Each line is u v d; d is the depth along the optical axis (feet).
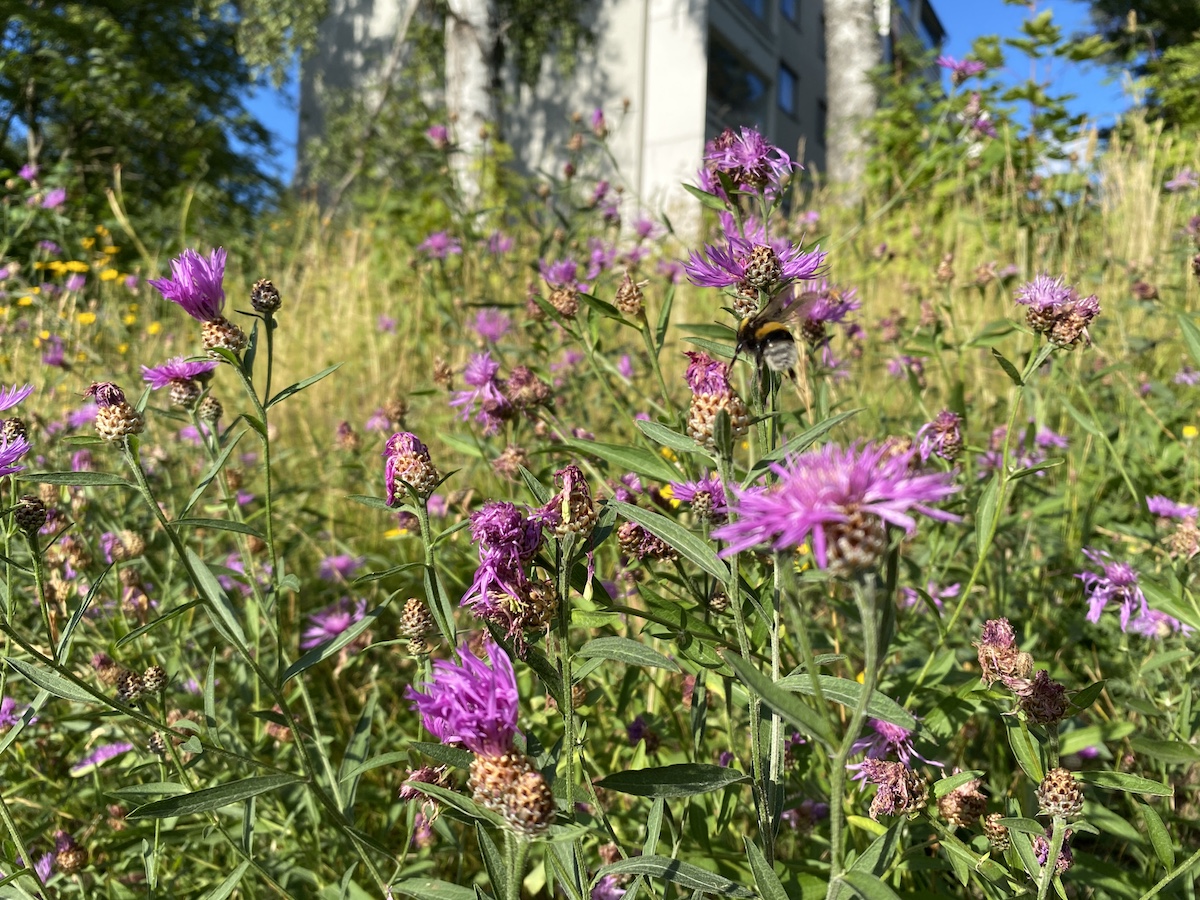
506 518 0.65
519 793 0.53
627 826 0.98
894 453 0.61
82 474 0.74
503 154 3.85
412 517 1.27
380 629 1.48
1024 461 1.27
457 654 0.57
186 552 0.82
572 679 0.66
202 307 0.89
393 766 1.18
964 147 2.56
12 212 3.03
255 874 0.95
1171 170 3.07
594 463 1.09
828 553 0.45
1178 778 1.00
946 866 0.74
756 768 0.62
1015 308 1.84
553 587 0.66
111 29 5.45
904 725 0.55
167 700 1.10
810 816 0.94
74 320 2.15
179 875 1.01
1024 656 0.68
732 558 0.60
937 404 1.68
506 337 1.99
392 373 2.46
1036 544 1.39
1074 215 2.51
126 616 1.14
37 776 1.06
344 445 1.52
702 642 0.72
